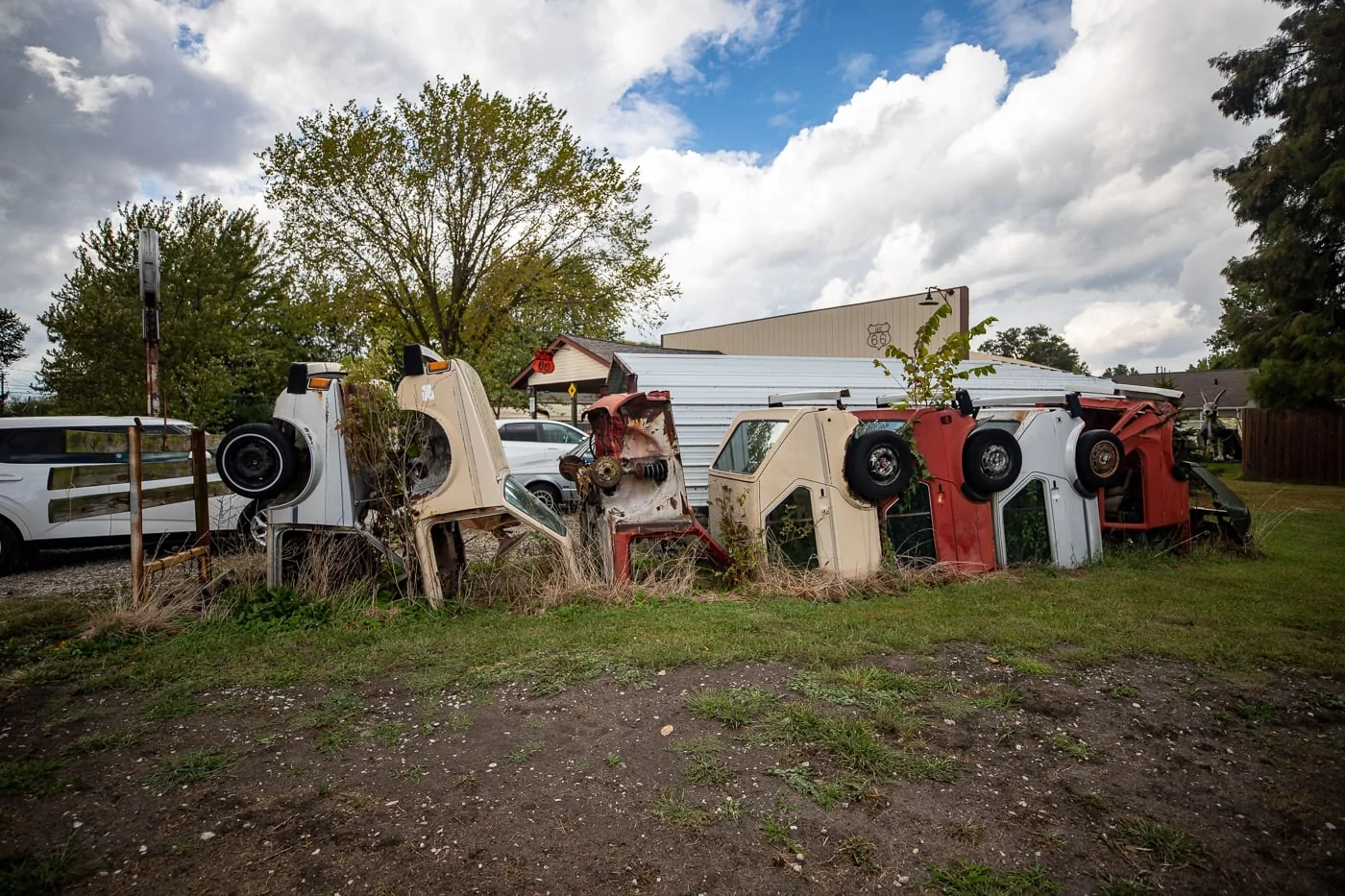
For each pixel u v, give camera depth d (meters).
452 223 17.86
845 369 10.62
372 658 4.46
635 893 2.28
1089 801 2.82
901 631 4.90
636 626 5.07
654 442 6.54
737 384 9.53
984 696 3.85
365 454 5.85
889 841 2.55
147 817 2.71
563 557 6.02
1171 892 2.29
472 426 5.70
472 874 2.37
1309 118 17.59
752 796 2.84
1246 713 3.66
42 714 3.70
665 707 3.71
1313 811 2.78
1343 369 17.25
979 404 7.49
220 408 18.08
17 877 2.30
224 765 3.11
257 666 4.32
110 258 16.38
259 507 7.60
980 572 6.78
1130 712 3.67
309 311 17.94
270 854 2.47
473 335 18.33
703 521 8.37
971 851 2.50
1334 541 8.98
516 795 2.85
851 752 3.16
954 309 19.03
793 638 4.73
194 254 17.30
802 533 6.42
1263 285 19.33
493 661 4.41
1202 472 8.38
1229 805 2.81
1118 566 7.11
